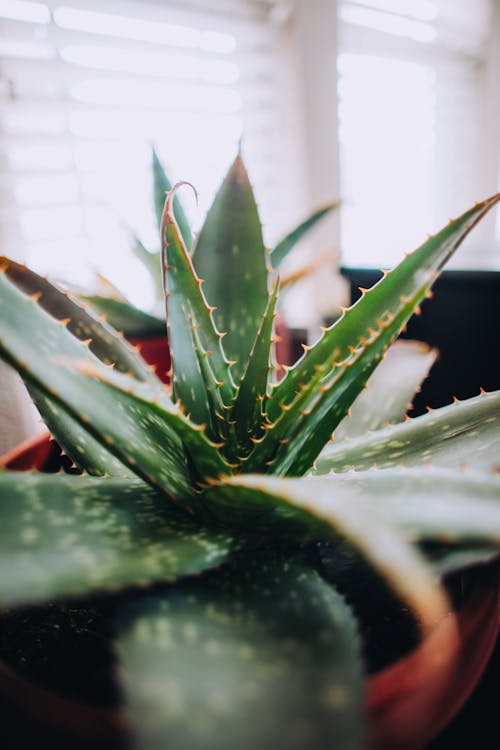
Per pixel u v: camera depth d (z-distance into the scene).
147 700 0.13
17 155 0.61
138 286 0.67
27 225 0.63
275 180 0.79
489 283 0.39
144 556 0.17
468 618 0.17
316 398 0.21
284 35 0.72
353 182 0.83
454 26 0.89
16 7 0.56
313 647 0.15
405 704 0.14
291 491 0.13
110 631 0.18
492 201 0.21
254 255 0.28
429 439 0.23
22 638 0.19
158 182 0.43
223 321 0.27
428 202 0.98
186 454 0.20
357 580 0.20
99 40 0.61
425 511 0.15
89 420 0.17
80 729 0.13
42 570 0.15
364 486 0.18
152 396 0.17
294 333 0.59
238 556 0.18
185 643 0.15
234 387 0.25
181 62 0.67
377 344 0.20
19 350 0.16
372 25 0.78
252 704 0.13
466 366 0.42
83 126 0.64
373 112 0.83
